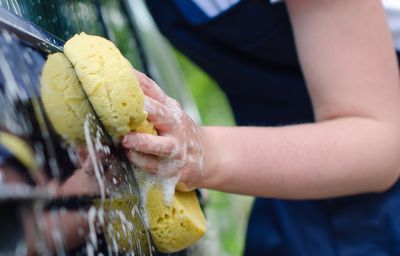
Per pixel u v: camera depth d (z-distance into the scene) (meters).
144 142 1.01
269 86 1.95
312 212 1.95
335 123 1.41
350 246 1.89
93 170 0.86
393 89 1.45
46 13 1.40
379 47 1.45
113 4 2.08
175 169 1.08
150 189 1.07
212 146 1.24
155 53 2.38
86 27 1.68
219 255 2.86
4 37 0.85
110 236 0.86
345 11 1.43
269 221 2.03
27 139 0.74
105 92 0.96
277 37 1.80
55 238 0.69
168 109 1.08
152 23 2.42
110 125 0.98
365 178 1.40
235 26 1.81
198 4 1.87
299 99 1.95
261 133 1.32
